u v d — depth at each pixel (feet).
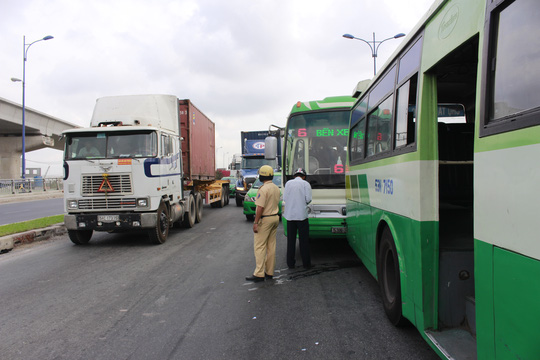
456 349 8.96
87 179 29.55
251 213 43.39
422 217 10.05
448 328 10.11
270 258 19.84
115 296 17.49
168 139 32.81
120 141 30.07
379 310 14.92
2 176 141.08
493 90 6.91
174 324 14.01
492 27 6.96
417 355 11.12
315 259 23.93
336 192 23.32
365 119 17.85
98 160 29.53
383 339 12.25
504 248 6.35
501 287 6.44
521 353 5.89
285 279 19.67
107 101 34.45
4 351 12.12
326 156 24.50
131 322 14.30
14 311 15.76
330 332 12.92
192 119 42.86
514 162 6.08
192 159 42.34
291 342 12.22
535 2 5.78
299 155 24.86
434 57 9.52
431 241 10.06
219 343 12.30
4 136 142.31
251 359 11.16
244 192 64.54
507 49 6.50
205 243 30.60
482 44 7.22
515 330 6.04
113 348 12.14
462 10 8.13
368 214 16.67
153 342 12.50
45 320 14.70
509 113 6.36
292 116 25.44
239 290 18.01
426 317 10.07
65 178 29.91
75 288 18.86
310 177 23.62
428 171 10.11
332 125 24.85
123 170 29.40
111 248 29.53
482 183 7.07
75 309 15.87
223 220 46.62
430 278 10.05
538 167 5.49
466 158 13.33
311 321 13.96
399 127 12.28
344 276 19.92
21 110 125.08
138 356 11.54
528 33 5.94
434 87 10.17
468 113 14.30
